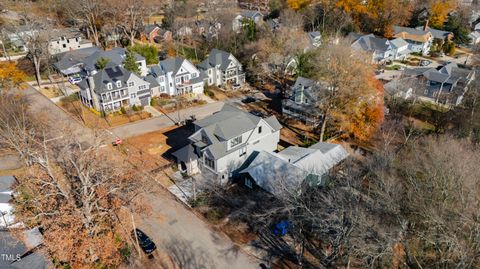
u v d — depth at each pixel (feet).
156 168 124.57
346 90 128.16
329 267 84.58
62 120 156.25
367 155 127.44
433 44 294.05
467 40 309.42
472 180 78.84
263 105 183.73
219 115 128.57
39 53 203.31
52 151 114.52
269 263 87.76
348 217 77.05
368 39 266.98
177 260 87.76
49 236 73.87
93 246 74.18
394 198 79.66
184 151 121.70
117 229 81.41
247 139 122.11
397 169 100.17
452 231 68.39
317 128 158.61
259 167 114.21
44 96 182.19
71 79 198.90
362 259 76.69
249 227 99.50
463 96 167.12
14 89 188.85
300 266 85.20
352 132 142.31
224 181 119.34
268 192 110.52
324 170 113.29
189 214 103.81
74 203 77.41
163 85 188.34
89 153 97.91
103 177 82.84
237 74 209.97
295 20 270.87
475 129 123.65
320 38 225.35
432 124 158.40
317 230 88.22
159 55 247.09
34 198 79.51
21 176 98.22
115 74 166.30
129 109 170.30
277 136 135.13
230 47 230.89
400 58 273.75
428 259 79.46
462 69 204.85
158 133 151.53
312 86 149.28
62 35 245.45
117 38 273.95
